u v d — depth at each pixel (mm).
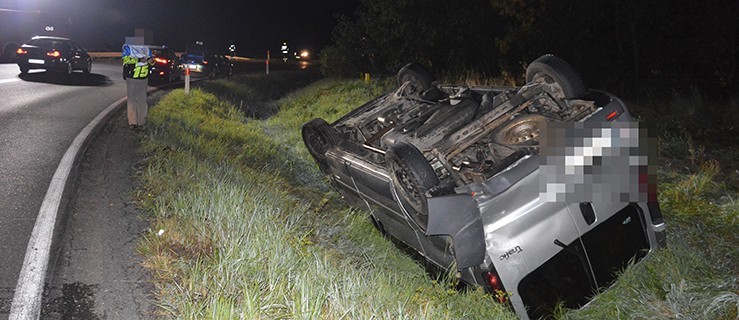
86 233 5785
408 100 8109
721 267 6074
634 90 18641
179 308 4348
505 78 17078
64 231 5805
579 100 5934
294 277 4789
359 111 8320
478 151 6137
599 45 19578
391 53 26094
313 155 8109
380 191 5930
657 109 13148
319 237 6570
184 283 4652
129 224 6051
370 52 29047
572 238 4973
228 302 4242
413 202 5184
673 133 11016
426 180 5027
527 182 4934
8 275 4852
